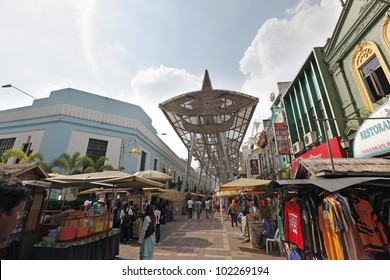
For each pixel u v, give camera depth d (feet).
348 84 27.22
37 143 57.62
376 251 10.03
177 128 96.78
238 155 125.29
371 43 23.07
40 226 19.36
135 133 69.51
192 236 34.94
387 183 10.67
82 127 60.90
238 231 40.83
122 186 27.45
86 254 17.71
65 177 21.84
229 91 73.46
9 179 5.83
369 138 21.29
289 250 16.57
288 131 41.83
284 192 15.81
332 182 11.15
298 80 37.86
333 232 11.00
